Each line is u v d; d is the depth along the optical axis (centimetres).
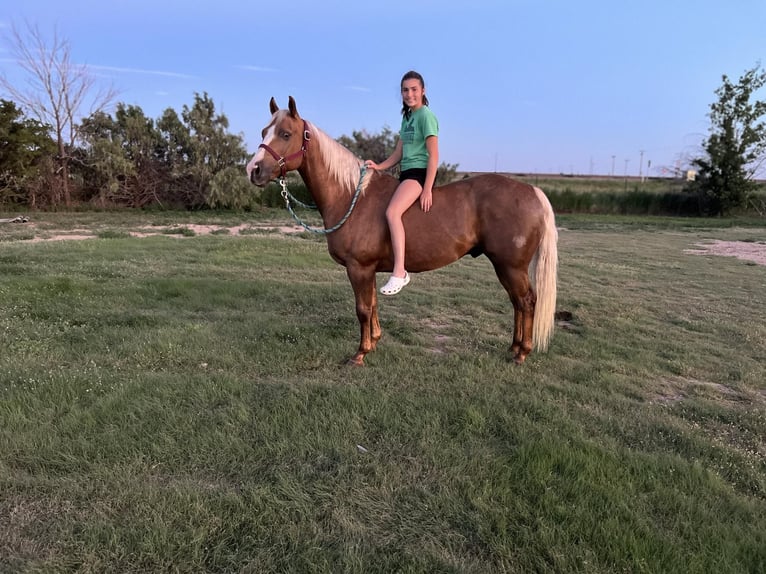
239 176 2270
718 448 302
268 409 324
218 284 685
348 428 302
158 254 945
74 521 216
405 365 420
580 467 268
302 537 214
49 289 612
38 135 1931
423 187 399
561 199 2991
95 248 988
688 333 561
